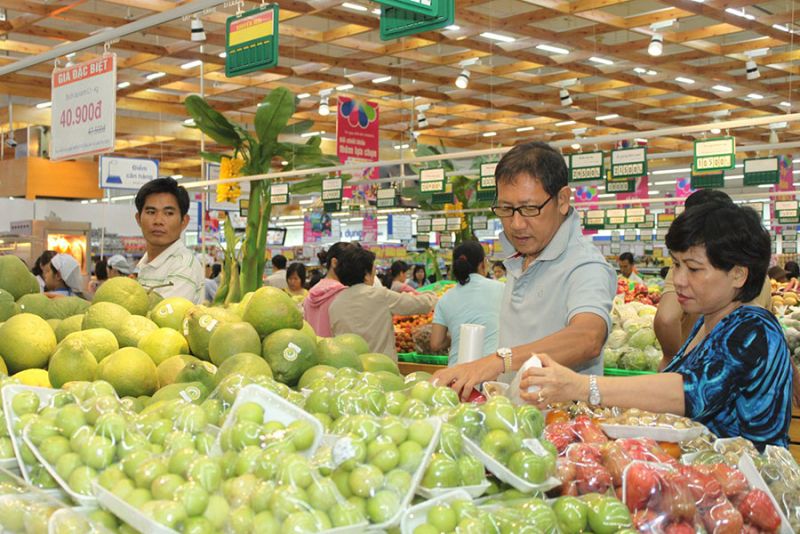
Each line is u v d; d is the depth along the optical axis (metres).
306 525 1.21
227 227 5.61
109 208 16.72
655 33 11.53
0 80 15.36
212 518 1.25
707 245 1.98
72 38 12.52
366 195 18.77
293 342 2.23
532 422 1.56
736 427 1.95
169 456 1.39
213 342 2.24
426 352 6.34
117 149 22.27
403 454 1.38
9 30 12.14
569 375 1.86
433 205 16.08
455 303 4.95
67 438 1.47
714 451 1.74
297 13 11.05
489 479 1.55
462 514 1.33
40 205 15.86
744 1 10.62
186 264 3.57
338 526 1.24
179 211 3.63
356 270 5.47
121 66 13.91
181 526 1.23
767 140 21.48
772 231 24.19
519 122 20.23
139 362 2.15
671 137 21.56
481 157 15.75
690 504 1.50
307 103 18.47
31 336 2.37
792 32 11.85
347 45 13.16
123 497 1.30
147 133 19.58
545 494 1.56
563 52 14.98
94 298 2.66
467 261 4.98
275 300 2.34
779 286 8.87
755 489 1.58
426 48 15.36
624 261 12.59
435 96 17.14
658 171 28.61
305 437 1.45
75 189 17.66
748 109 18.64
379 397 1.68
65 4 10.95
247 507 1.26
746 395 1.92
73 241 13.68
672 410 1.91
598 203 16.70
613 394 1.88
